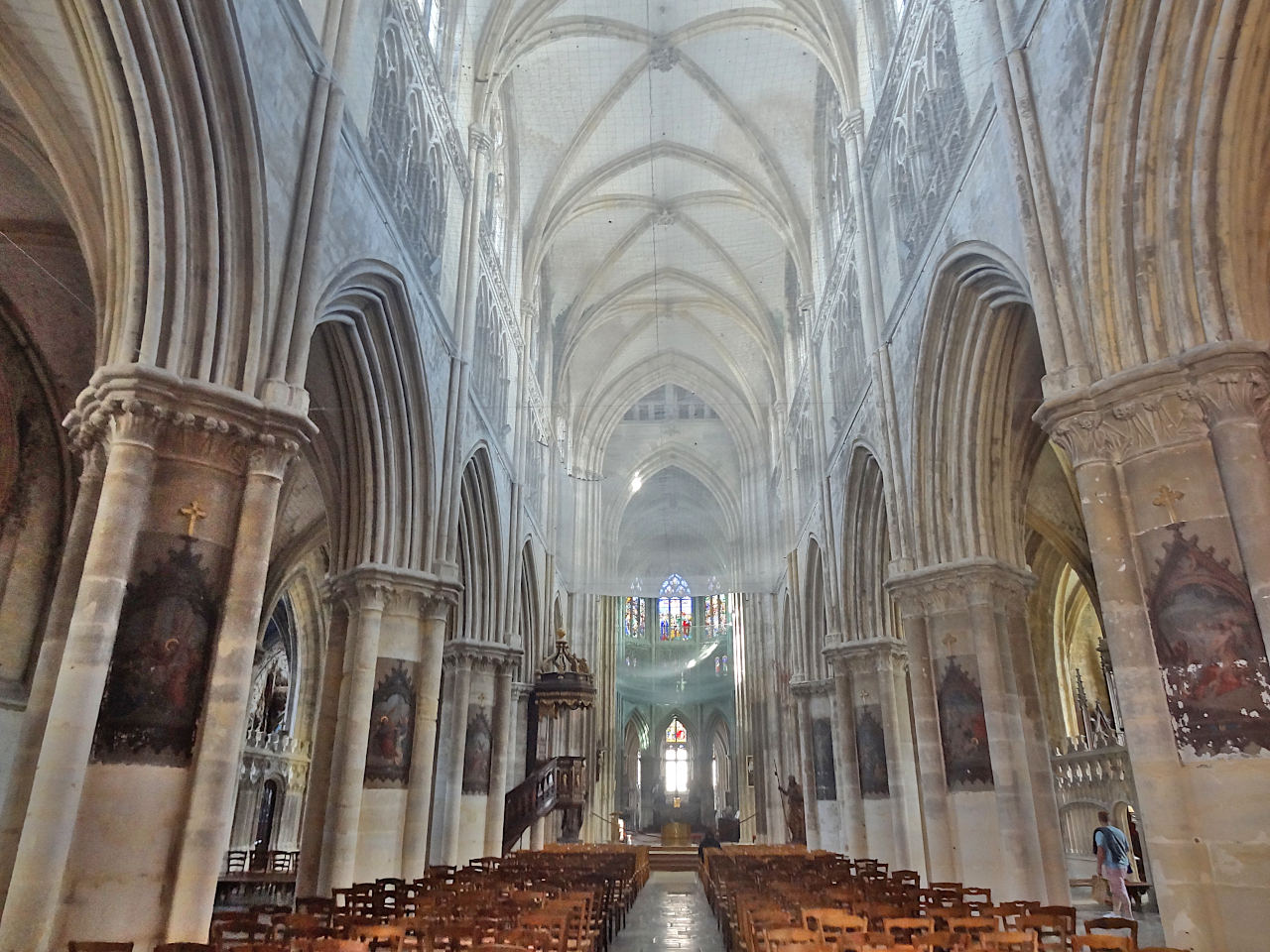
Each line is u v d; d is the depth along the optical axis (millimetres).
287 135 10375
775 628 37500
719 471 45594
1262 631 7180
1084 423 8609
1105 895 14836
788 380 32719
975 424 13820
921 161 15102
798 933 6531
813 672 27969
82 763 7414
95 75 8453
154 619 8086
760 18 22812
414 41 15742
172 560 8297
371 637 14367
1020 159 10281
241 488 8977
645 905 19578
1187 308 8211
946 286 13648
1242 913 6910
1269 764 7008
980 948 6258
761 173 28188
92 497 8508
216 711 8242
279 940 7051
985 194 11711
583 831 36469
